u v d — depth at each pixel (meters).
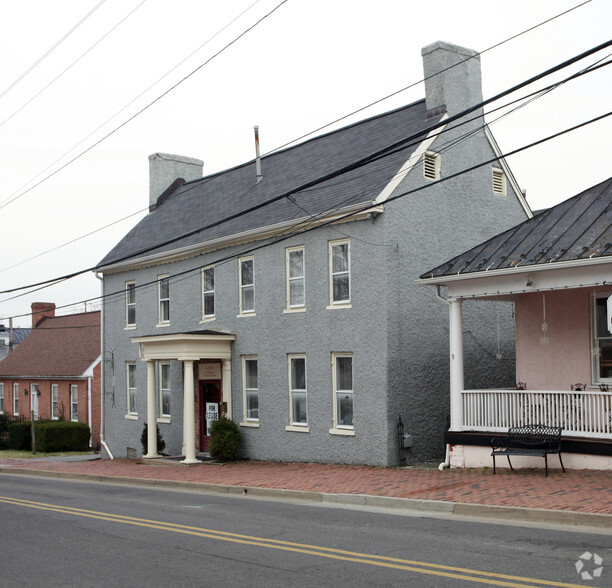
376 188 19.27
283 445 21.42
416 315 19.41
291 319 21.30
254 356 22.69
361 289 19.36
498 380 21.70
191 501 15.11
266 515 12.57
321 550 9.31
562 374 17.09
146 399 27.59
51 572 8.76
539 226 16.33
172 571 8.55
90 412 38.75
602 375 16.53
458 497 12.74
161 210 30.48
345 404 19.88
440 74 20.78
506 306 22.30
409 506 12.76
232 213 24.52
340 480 16.31
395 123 22.23
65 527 11.96
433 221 20.12
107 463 26.02
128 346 28.70
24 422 39.50
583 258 14.12
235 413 23.14
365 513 12.48
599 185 16.41
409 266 19.39
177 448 25.86
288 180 23.81
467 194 21.19
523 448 15.59
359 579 7.81
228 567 8.62
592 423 15.06
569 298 17.09
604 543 9.10
